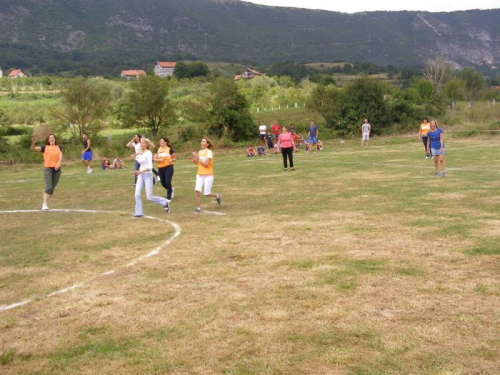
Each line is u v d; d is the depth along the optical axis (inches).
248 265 267.1
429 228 331.9
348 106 1572.3
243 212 434.9
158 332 187.6
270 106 3036.4
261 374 154.6
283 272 251.4
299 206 450.9
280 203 474.6
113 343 180.1
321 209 428.8
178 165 1047.0
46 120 2236.7
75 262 290.0
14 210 512.1
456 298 206.4
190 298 221.1
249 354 167.8
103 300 223.3
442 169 618.8
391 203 440.5
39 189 705.0
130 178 810.8
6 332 193.6
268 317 195.8
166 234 357.4
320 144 1243.8
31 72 7544.3
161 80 1590.8
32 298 229.9
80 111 1525.6
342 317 192.7
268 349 170.4
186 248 311.3
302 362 160.9
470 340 170.1
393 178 621.3
